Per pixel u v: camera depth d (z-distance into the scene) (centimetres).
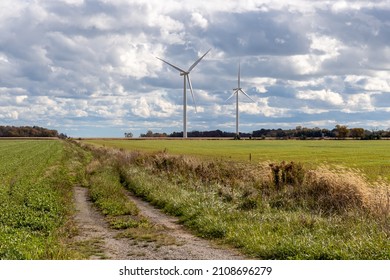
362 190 1856
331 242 1278
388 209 1661
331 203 1844
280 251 1266
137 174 3278
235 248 1411
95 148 8225
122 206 2180
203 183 2645
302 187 2072
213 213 1834
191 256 1313
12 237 1393
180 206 2073
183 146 10519
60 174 3788
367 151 7681
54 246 1350
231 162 3431
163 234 1634
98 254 1349
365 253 1186
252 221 1700
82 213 2139
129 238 1575
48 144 12988
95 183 3072
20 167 4656
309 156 6109
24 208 1994
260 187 2312
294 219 1623
